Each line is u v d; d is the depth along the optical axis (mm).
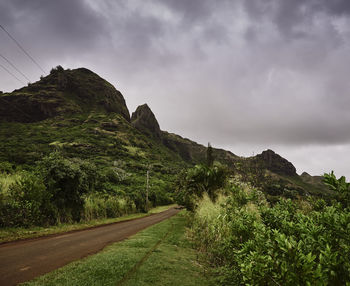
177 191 15953
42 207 9711
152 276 3326
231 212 4699
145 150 137250
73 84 176125
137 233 9094
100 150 99688
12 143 81062
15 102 143375
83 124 138250
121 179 53000
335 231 1464
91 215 14875
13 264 3961
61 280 3012
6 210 7879
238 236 2881
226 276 3252
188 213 14711
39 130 118688
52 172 11047
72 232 8961
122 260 4113
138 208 31422
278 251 1551
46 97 154125
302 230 1709
